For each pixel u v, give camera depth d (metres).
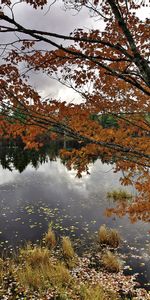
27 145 3.99
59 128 2.73
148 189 5.59
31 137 3.87
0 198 18.06
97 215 14.48
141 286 7.98
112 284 8.02
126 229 12.45
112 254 9.76
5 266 8.80
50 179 24.89
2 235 11.63
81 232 12.06
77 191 20.17
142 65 2.74
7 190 20.42
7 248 10.36
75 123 4.15
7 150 49.88
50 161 37.81
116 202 16.88
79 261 9.35
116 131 4.59
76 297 7.14
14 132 3.73
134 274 8.62
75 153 4.64
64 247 9.83
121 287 7.89
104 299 7.11
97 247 10.53
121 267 9.04
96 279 8.24
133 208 6.06
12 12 2.23
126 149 2.85
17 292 7.43
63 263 9.05
